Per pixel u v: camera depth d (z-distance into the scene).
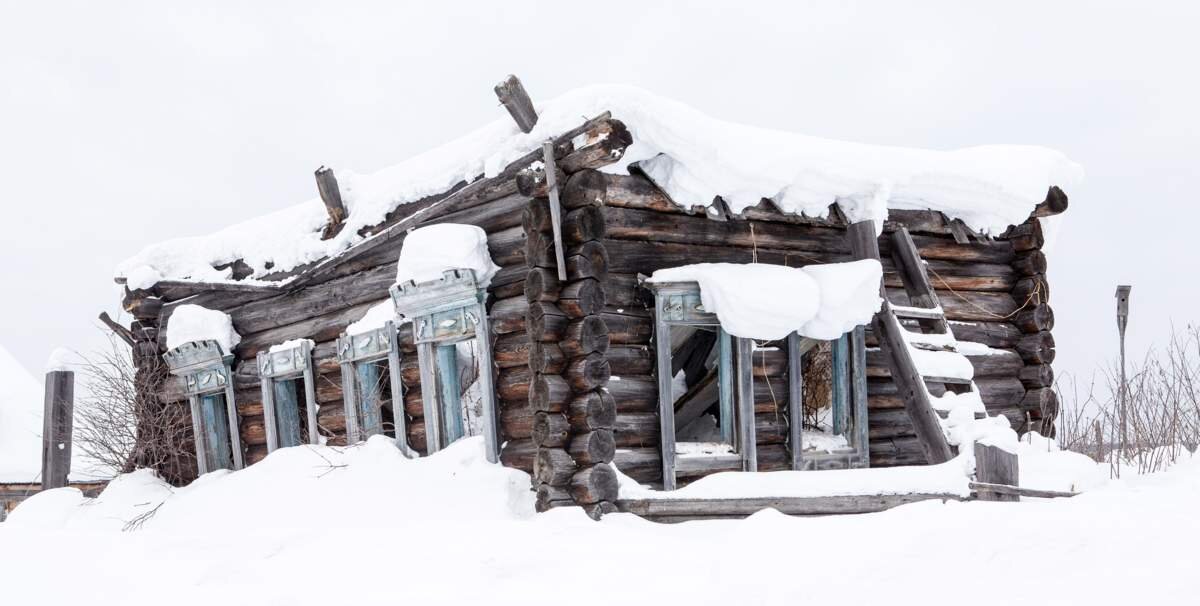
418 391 9.80
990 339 10.92
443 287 9.02
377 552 6.05
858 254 9.33
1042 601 3.77
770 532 4.93
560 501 7.96
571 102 8.27
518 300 8.77
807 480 7.60
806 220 9.53
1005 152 10.67
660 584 4.92
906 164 9.67
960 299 10.83
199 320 11.99
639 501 7.87
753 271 8.62
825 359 10.32
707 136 8.36
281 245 11.21
